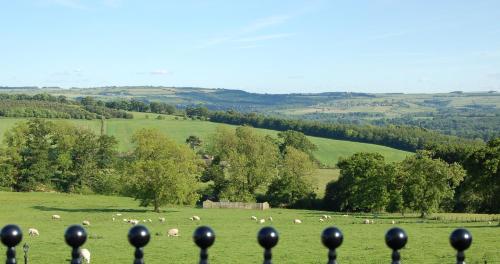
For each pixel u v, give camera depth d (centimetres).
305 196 10875
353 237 5094
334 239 479
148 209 8981
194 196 8619
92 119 19175
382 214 9044
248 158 11288
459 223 6875
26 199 9981
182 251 4081
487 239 4656
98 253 3975
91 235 5056
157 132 8825
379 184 8875
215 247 4334
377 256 3809
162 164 8325
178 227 6016
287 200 10950
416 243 4503
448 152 11669
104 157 12344
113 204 9812
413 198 8169
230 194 11000
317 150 16038
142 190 8319
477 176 7469
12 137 11762
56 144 12200
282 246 4391
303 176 10944
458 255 483
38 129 11981
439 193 8081
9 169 11394
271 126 19525
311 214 8838
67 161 11744
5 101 19012
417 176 8144
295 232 5612
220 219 7394
